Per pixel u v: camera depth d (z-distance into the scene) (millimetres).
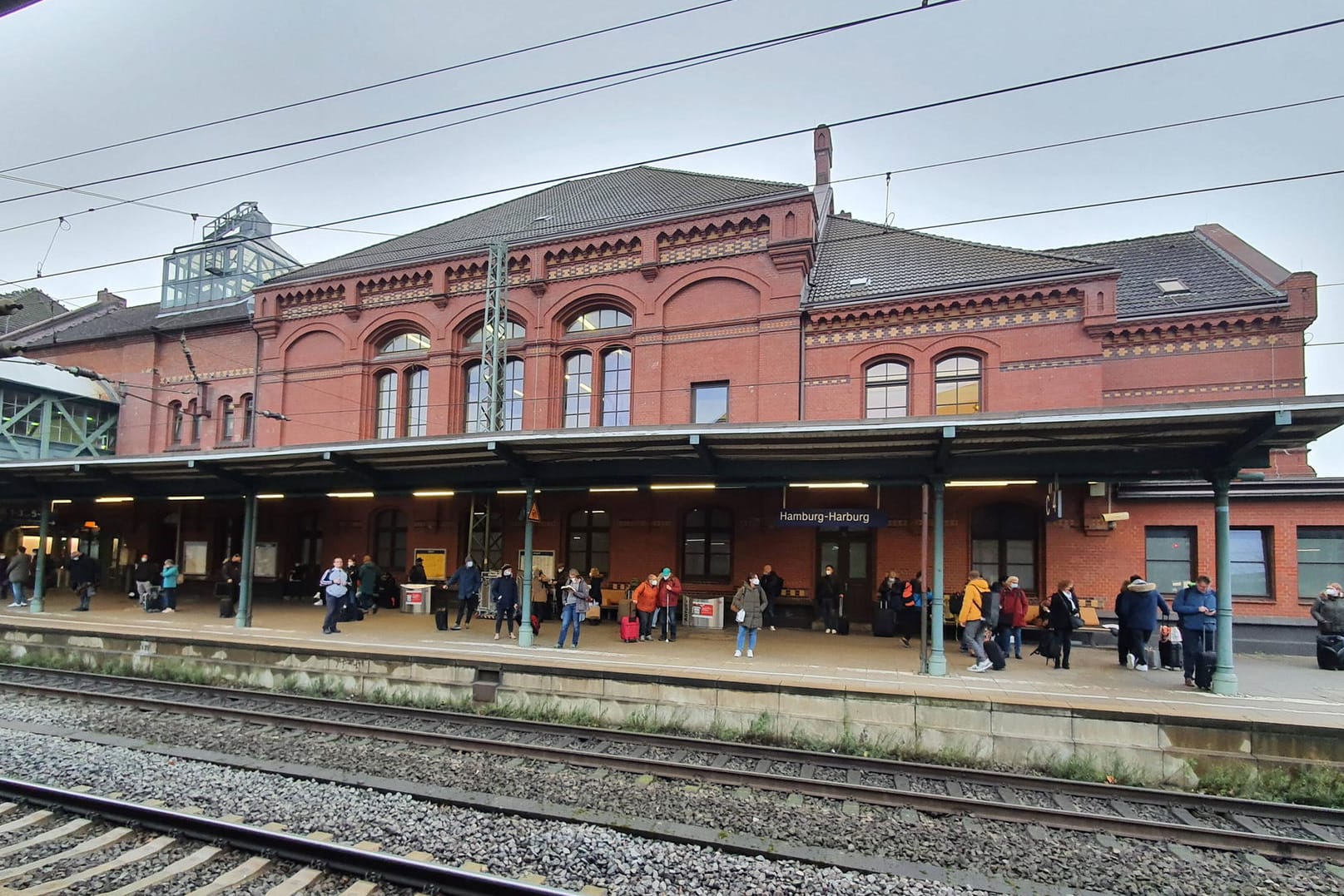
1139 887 6484
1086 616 16828
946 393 18547
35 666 16078
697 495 19844
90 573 21172
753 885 6148
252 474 17672
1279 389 16594
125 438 28109
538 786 8445
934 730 10398
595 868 6320
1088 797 8680
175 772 8508
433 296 22750
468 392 23047
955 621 17359
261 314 25141
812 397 19109
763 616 18516
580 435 13117
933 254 20875
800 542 18906
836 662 13430
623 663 12836
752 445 13180
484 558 21156
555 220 24250
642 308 20750
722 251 20109
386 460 15891
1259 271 18359
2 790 7461
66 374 27141
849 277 20734
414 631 16969
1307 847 7082
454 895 5703
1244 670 13992
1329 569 16453
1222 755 9359
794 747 10820
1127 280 19812
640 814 7723
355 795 7906
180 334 27531
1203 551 16781
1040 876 6637
